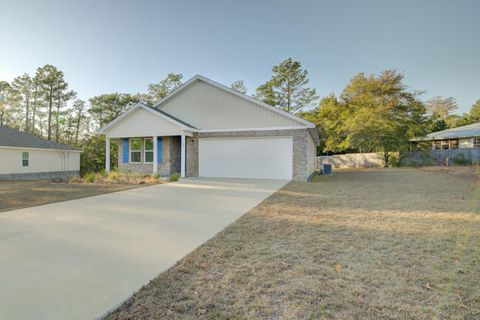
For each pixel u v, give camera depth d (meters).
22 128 31.03
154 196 7.90
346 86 27.61
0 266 2.93
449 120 40.81
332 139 29.00
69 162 21.25
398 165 24.30
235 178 13.13
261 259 3.07
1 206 6.46
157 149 14.06
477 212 5.46
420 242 3.63
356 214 5.37
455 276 2.62
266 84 30.95
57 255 3.25
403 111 23.64
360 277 2.60
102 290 2.38
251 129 13.11
